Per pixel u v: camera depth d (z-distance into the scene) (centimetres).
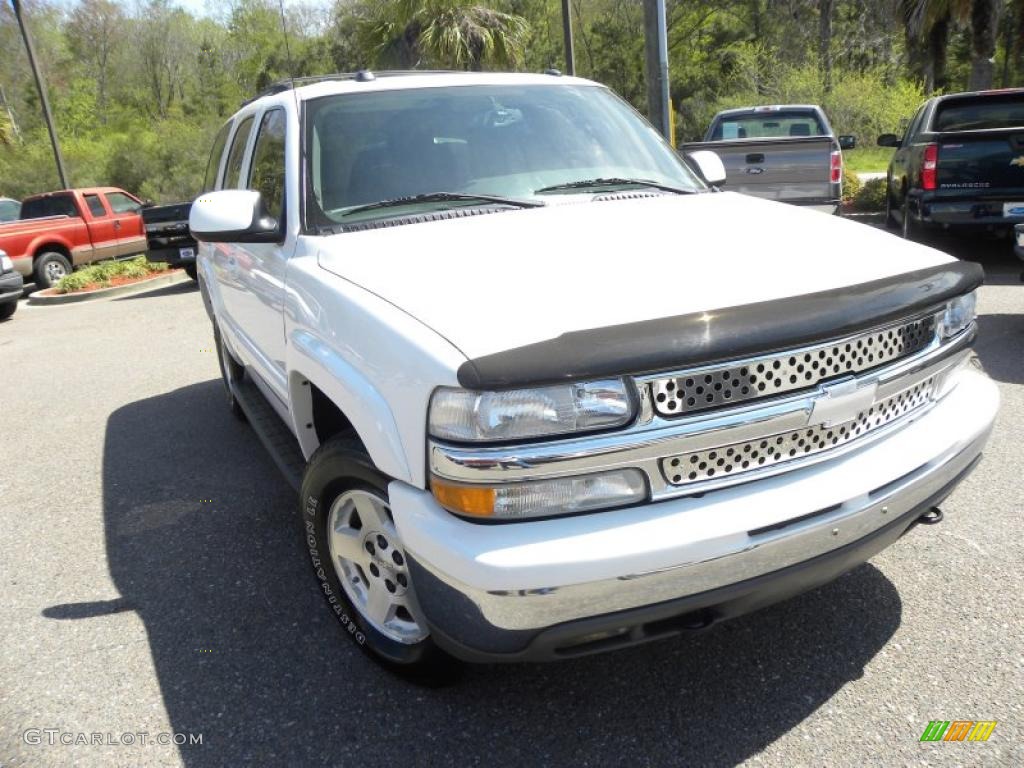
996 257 946
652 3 1268
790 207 333
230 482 478
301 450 354
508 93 382
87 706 284
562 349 201
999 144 823
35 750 263
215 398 658
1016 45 2556
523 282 238
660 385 208
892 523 242
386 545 265
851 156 2552
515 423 202
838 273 244
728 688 270
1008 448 436
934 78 2942
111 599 355
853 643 287
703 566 209
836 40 3591
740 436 215
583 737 253
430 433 215
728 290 229
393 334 230
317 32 5441
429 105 362
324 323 272
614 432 206
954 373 273
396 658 273
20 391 745
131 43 6247
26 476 516
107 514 447
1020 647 279
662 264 246
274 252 334
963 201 844
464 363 204
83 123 5550
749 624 303
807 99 2502
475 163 344
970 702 255
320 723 267
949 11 2184
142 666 305
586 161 363
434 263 262
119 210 1756
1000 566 328
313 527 288
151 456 534
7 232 1534
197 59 6281
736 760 240
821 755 239
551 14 3788
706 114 3556
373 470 242
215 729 268
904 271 252
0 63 5284
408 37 1980
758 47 3175
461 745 254
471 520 210
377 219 315
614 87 3778
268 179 372
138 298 1331
